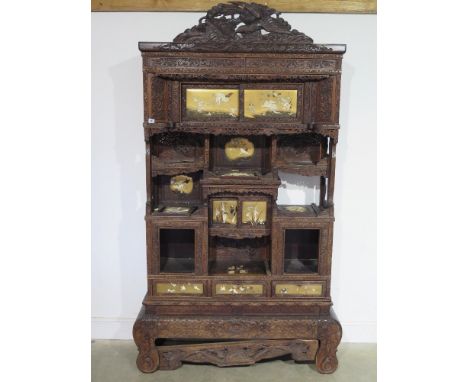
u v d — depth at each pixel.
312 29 2.70
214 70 2.33
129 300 2.99
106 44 2.72
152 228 2.51
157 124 2.39
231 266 2.73
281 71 2.33
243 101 2.46
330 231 2.50
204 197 2.48
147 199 2.51
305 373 2.60
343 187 2.87
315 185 2.87
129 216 2.90
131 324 3.00
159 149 2.68
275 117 2.47
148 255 2.52
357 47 2.72
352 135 2.81
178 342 2.82
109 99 2.78
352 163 2.84
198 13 2.70
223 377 2.54
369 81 2.75
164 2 2.67
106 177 2.86
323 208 2.64
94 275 2.96
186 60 2.33
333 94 2.36
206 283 2.54
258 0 2.67
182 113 2.48
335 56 2.32
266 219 2.57
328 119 2.38
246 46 2.30
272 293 2.55
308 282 2.54
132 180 2.86
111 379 2.51
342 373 2.60
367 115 2.79
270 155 2.61
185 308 2.54
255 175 2.53
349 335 2.99
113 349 2.87
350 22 2.70
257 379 2.53
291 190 2.88
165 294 2.55
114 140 2.82
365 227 2.91
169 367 2.60
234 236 2.58
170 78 2.42
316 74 2.33
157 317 2.52
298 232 2.86
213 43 2.30
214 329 2.50
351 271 2.96
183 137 2.68
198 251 2.52
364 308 3.00
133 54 2.73
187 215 2.50
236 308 2.54
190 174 2.78
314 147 2.68
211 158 2.71
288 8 2.67
